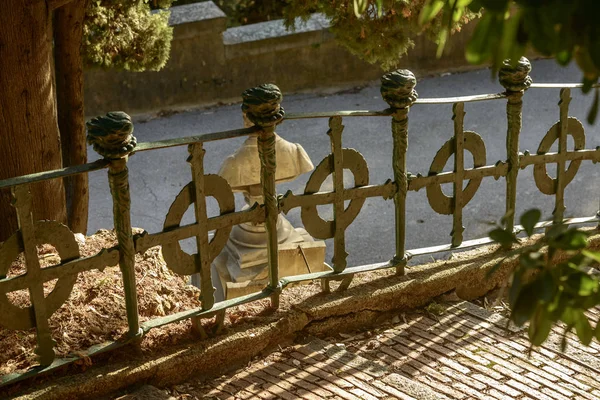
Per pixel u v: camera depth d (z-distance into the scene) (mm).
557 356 3828
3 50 4461
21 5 4406
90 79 10773
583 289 1561
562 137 4465
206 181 3475
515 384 3607
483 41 1525
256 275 5410
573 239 1570
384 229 8375
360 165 3875
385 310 4125
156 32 6664
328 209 9148
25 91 4598
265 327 3783
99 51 6414
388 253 7945
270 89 3486
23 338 3508
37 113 4695
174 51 11023
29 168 4766
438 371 3717
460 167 4191
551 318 1600
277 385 3568
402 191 4023
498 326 4078
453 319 4133
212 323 3809
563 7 1400
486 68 12453
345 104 11414
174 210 3434
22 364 3371
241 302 3750
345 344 3949
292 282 3936
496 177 4312
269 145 3572
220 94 11469
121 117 3150
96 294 3850
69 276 3240
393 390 3521
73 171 3133
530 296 1541
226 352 3668
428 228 8375
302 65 11703
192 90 11320
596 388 3590
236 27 11656
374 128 10719
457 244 4395
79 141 6230
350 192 3883
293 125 10828
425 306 4238
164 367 3506
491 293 4418
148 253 4289
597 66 1410
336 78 11930
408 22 6031
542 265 1583
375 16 6070
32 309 3209
